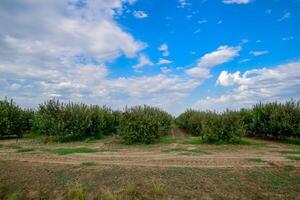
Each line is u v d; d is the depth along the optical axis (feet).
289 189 29.55
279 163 39.65
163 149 55.01
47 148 56.70
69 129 71.10
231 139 64.69
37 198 30.53
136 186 29.86
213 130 65.10
